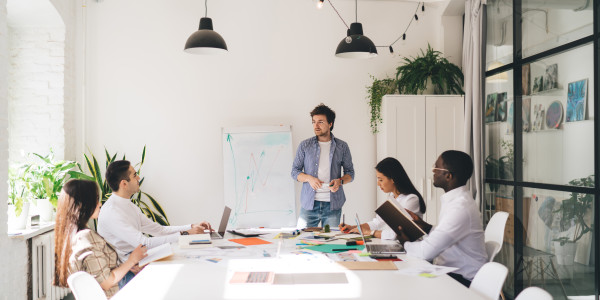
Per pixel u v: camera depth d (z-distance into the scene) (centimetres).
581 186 324
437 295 181
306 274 215
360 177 520
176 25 502
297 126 514
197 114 506
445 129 481
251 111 510
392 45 522
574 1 328
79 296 172
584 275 322
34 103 466
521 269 399
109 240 288
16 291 354
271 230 351
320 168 442
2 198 331
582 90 322
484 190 442
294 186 494
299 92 514
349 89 519
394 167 317
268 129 498
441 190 480
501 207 435
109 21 496
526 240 393
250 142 495
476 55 440
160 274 217
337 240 303
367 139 520
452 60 513
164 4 501
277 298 179
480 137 439
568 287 340
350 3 519
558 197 350
